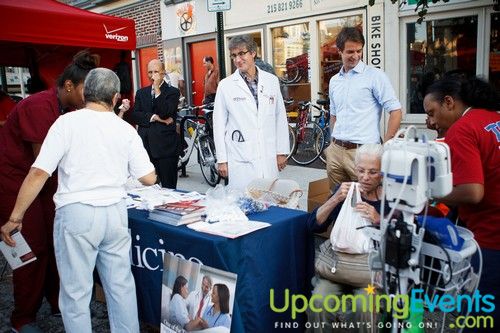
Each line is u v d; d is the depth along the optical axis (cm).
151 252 271
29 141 285
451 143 202
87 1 1388
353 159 373
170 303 253
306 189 620
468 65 659
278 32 904
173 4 1111
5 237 252
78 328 247
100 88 246
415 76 712
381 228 173
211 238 233
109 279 256
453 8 645
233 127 367
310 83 863
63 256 245
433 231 175
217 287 232
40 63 530
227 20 988
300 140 809
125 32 511
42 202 312
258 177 364
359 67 367
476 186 194
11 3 443
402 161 163
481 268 183
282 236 256
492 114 209
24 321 305
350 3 759
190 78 1117
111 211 246
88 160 239
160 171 504
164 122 496
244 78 366
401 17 697
